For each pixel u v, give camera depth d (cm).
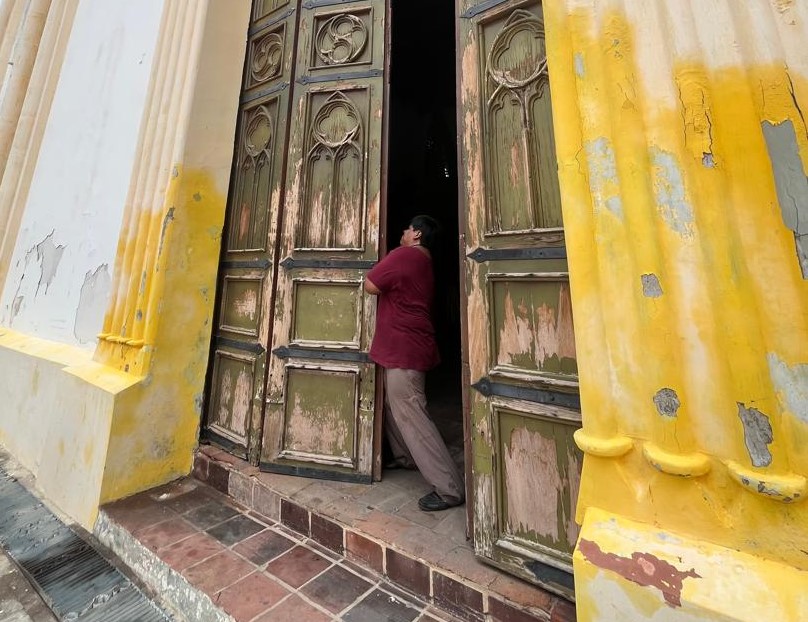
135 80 336
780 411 90
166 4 318
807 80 92
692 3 107
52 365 314
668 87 109
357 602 163
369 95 252
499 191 178
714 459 98
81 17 443
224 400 283
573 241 122
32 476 310
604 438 112
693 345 101
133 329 277
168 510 232
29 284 409
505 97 180
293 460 242
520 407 163
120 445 246
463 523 193
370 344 238
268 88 290
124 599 188
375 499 216
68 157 397
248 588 169
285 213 265
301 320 254
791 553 88
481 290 178
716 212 100
